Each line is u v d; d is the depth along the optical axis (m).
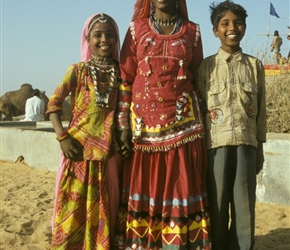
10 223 5.69
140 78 3.65
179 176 3.57
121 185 3.82
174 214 3.55
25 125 13.64
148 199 3.63
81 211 3.69
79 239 3.69
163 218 3.56
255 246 4.77
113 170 3.76
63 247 3.65
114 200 3.77
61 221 3.68
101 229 3.65
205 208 3.66
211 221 3.71
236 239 3.71
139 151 3.62
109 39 3.71
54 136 9.32
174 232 3.54
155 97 3.58
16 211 6.29
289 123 8.80
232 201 3.74
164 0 3.59
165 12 3.69
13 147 10.33
